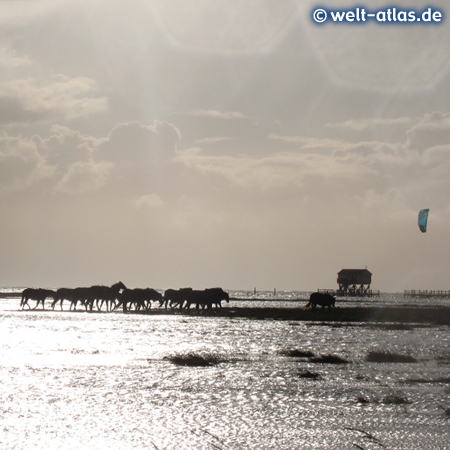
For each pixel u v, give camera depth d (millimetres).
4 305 193625
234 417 36469
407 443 31453
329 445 31094
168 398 41375
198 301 153375
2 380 46438
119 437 32094
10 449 29875
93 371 51500
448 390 45062
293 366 56000
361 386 46406
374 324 118688
